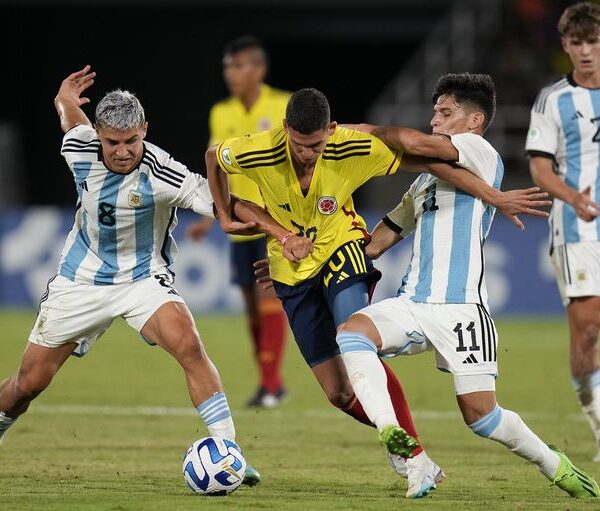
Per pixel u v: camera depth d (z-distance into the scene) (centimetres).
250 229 2116
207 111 7962
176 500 1911
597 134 2603
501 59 7488
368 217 6369
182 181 2122
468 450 2792
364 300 2142
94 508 1808
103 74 7944
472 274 1992
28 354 2202
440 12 7894
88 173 2108
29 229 6122
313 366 2247
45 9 7869
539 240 5941
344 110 8894
